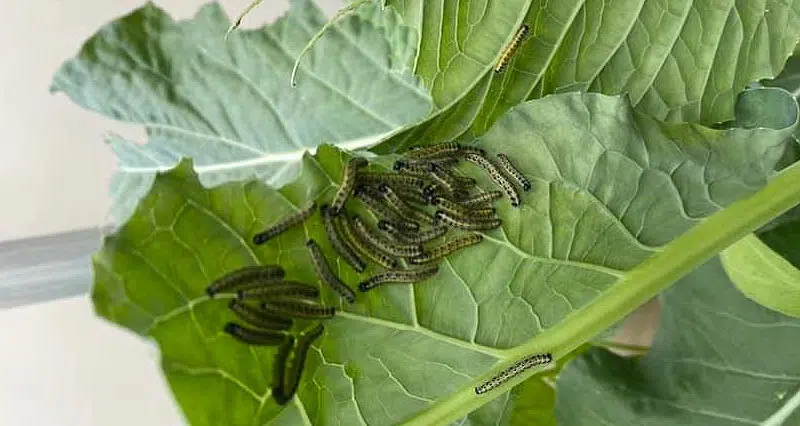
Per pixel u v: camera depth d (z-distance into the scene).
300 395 0.41
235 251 0.39
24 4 0.73
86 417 0.86
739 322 0.51
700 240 0.45
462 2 0.45
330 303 0.41
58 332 0.83
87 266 0.61
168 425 0.88
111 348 0.85
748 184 0.44
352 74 0.54
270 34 0.55
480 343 0.44
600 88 0.48
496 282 0.44
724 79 0.48
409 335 0.43
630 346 0.63
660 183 0.44
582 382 0.53
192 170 0.38
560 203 0.44
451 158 0.44
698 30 0.47
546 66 0.48
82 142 0.78
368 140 0.55
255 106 0.56
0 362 0.82
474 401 0.45
